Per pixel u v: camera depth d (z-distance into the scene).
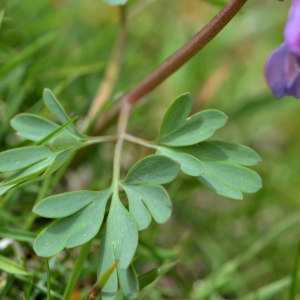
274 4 0.58
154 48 0.52
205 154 0.29
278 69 0.30
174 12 0.56
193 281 0.34
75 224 0.28
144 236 0.33
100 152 0.37
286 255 0.36
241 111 0.46
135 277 0.28
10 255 0.31
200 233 0.37
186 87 0.50
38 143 0.29
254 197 0.40
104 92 0.36
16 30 0.39
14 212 0.33
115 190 0.29
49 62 0.37
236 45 0.53
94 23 0.50
